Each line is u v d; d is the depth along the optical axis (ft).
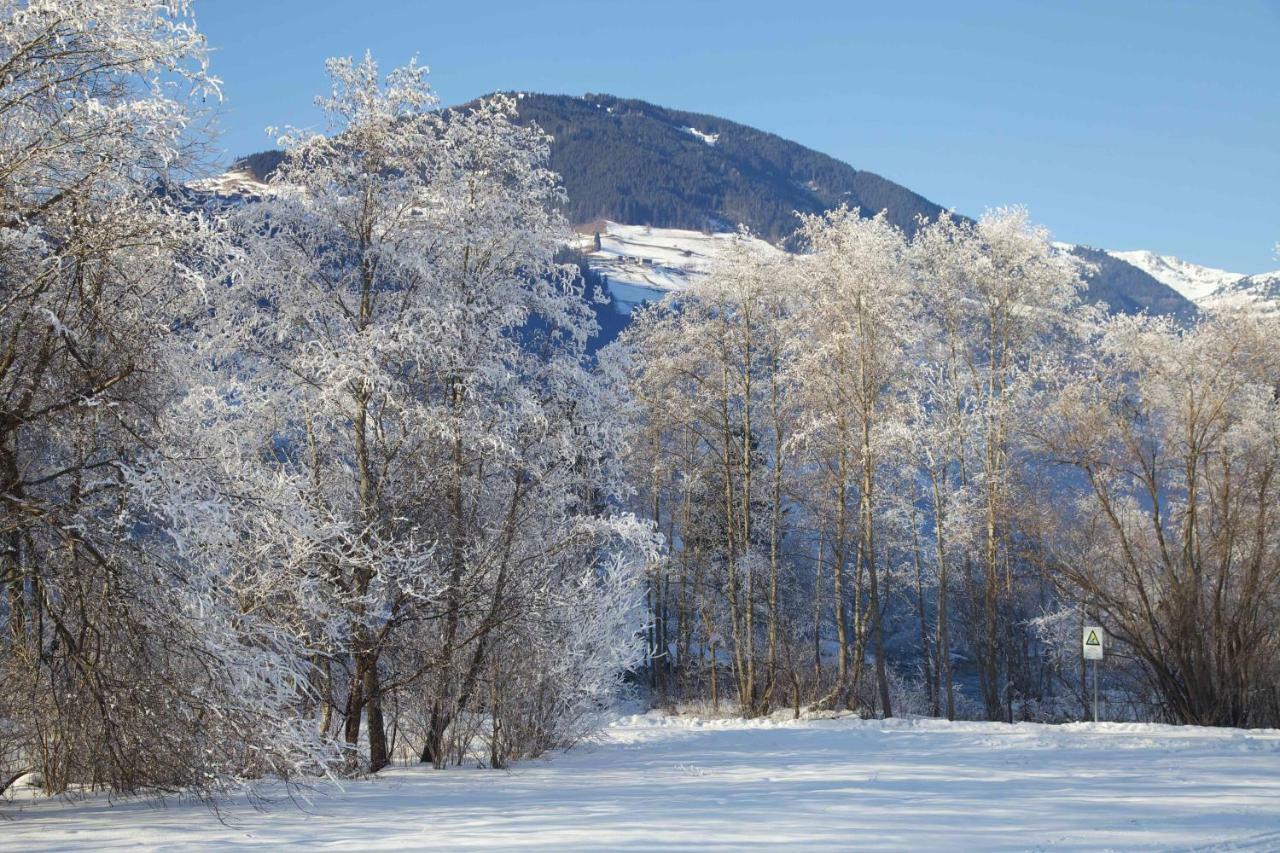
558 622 63.10
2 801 39.01
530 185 64.18
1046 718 123.13
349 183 58.44
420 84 59.36
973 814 31.91
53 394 37.70
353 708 55.11
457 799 39.50
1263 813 31.91
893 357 100.53
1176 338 97.14
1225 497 92.73
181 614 36.99
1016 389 105.81
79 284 36.88
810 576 141.79
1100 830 28.04
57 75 36.88
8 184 35.73
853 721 88.22
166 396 42.73
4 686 37.29
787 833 27.63
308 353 56.34
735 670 115.96
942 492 107.96
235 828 30.45
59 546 36.11
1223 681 92.07
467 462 60.49
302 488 52.65
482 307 58.75
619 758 61.67
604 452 66.18
